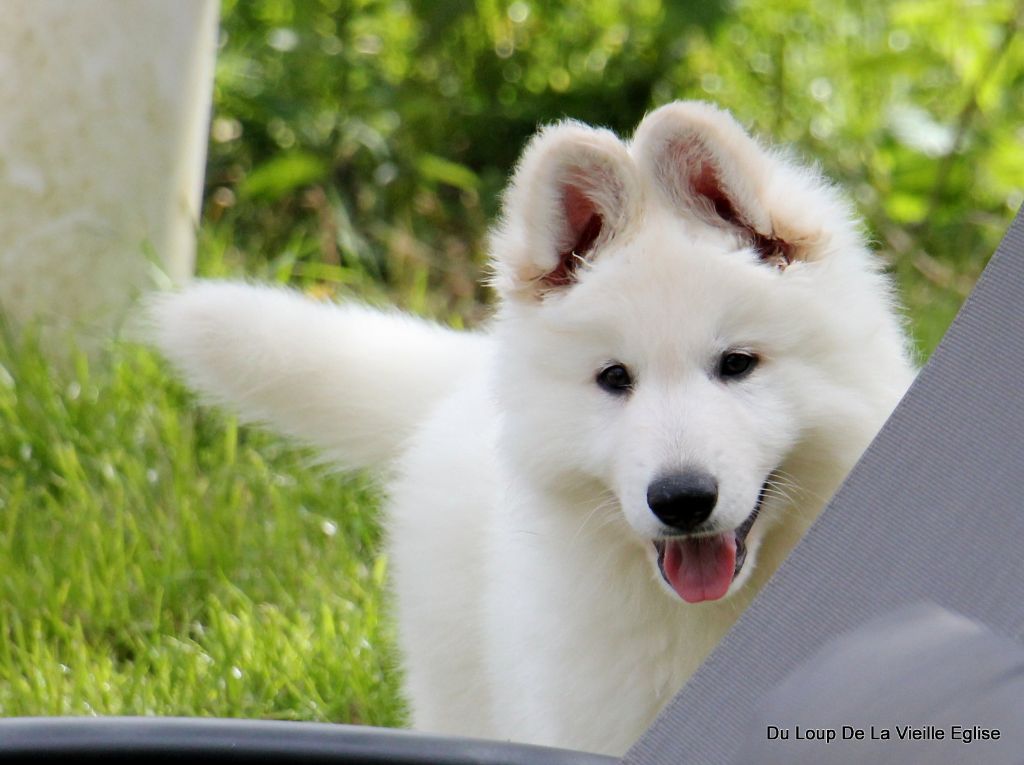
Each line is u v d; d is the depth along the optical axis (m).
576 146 4.73
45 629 6.79
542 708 5.04
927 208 10.68
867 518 3.62
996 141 11.03
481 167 11.72
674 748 3.54
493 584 5.43
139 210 8.90
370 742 3.53
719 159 4.67
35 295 8.69
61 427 7.92
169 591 7.07
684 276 4.55
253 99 11.20
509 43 12.00
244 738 3.51
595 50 12.03
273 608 6.85
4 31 8.52
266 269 9.53
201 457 8.03
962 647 3.18
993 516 3.44
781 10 12.20
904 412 3.71
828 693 3.24
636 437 4.48
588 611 4.93
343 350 6.29
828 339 4.66
